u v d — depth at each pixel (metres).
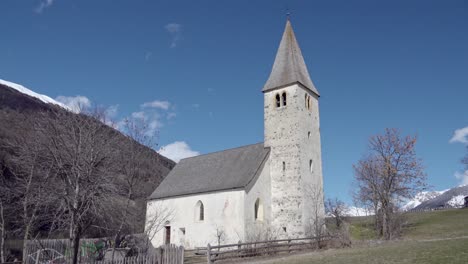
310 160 37.66
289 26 42.38
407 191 41.28
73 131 17.95
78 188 15.37
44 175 19.05
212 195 36.22
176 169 45.97
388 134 43.44
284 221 35.25
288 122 37.41
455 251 20.16
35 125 21.92
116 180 21.41
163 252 22.42
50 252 22.45
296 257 24.72
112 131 23.39
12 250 24.09
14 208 21.02
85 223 16.00
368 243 30.78
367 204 43.56
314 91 40.81
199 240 36.22
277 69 40.44
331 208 41.75
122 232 23.38
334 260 20.95
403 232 39.72
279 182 36.47
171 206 40.03
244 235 32.53
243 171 36.41
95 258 22.22
